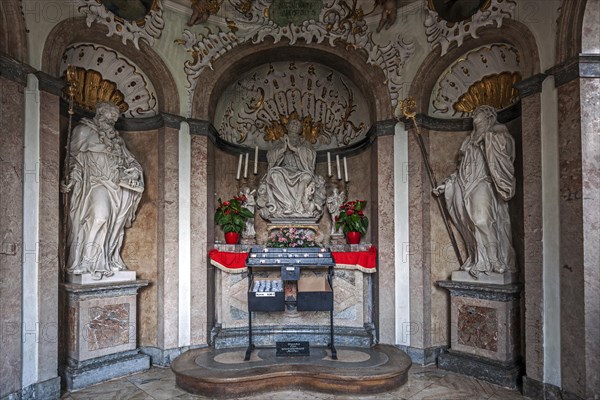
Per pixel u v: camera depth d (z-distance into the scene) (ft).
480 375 18.62
